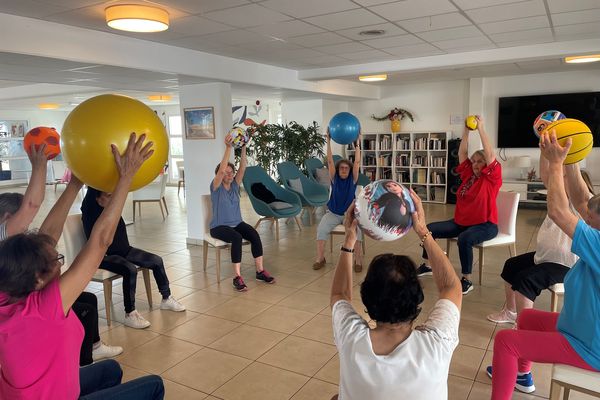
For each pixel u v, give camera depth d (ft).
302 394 7.85
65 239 10.84
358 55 17.88
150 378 5.50
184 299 12.59
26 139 6.07
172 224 23.77
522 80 26.02
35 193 6.05
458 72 24.54
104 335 10.39
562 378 5.75
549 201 5.26
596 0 11.05
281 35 13.93
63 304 4.13
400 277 3.69
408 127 30.53
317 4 10.75
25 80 17.81
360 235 14.49
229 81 18.01
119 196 4.37
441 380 3.55
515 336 6.11
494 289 12.68
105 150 4.41
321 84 24.36
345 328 3.81
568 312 5.74
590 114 24.31
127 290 10.72
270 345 9.72
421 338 3.60
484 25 13.33
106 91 27.22
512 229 12.61
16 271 3.95
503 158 27.20
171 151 42.86
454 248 17.35
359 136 14.46
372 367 3.51
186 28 12.77
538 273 8.61
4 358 4.02
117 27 10.89
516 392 7.74
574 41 15.78
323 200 22.11
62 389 4.27
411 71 19.58
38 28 11.52
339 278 4.46
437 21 12.72
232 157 18.48
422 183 29.84
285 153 26.08
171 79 17.24
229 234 13.33
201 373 8.63
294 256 16.83
